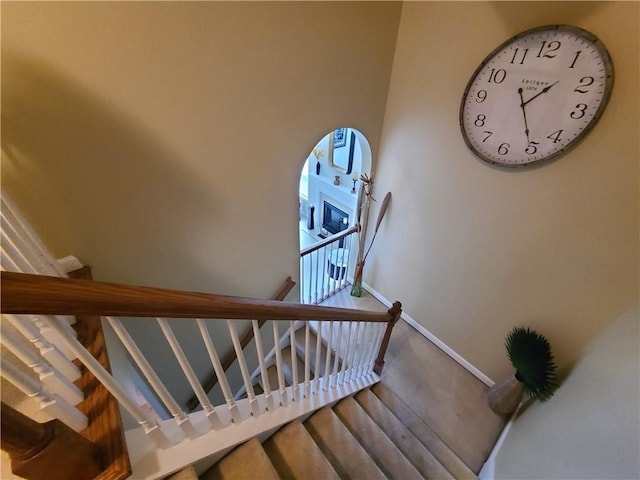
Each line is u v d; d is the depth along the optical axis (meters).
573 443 1.27
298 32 1.66
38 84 1.13
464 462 2.05
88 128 1.29
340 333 1.68
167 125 1.47
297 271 2.73
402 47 2.12
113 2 1.14
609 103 1.32
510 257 1.96
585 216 1.53
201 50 1.41
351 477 1.53
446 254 2.39
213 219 1.90
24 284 0.50
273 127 1.85
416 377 2.56
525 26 1.51
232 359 2.62
